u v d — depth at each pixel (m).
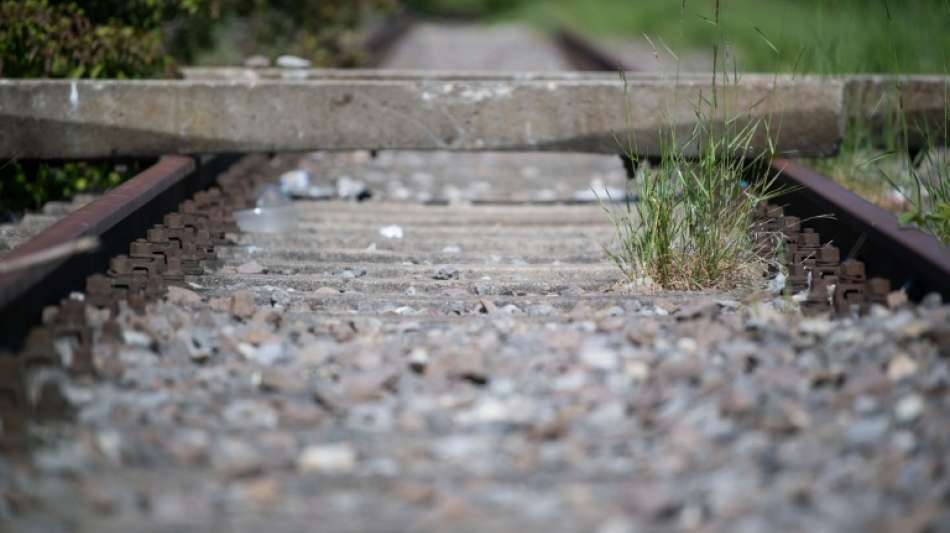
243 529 8.45
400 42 69.06
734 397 10.27
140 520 8.59
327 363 12.01
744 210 16.58
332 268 16.81
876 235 14.56
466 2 113.62
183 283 15.20
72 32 23.50
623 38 70.31
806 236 16.06
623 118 20.75
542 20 97.38
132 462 9.49
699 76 24.47
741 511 8.54
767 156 20.44
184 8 27.11
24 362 10.81
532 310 14.27
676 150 17.89
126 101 20.33
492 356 11.93
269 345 12.30
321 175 27.50
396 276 16.59
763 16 64.62
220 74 26.19
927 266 13.01
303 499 8.92
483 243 18.92
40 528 8.45
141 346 12.12
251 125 20.58
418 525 8.50
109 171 23.45
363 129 20.77
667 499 8.59
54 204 21.33
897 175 22.38
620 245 17.97
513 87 20.75
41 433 9.96
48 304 12.63
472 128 20.84
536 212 22.03
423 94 20.75
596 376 11.40
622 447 9.73
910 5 24.97
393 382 11.39
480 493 8.95
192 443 9.81
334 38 35.56
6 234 18.75
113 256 15.45
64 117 20.23
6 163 20.33
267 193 20.72
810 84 20.67
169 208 18.91
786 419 9.95
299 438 10.03
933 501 8.66
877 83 22.55
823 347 12.00
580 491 8.92
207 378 11.46
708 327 12.62
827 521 8.41
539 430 9.87
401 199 24.06
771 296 14.90
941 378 10.67
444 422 10.36
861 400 10.41
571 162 30.27
